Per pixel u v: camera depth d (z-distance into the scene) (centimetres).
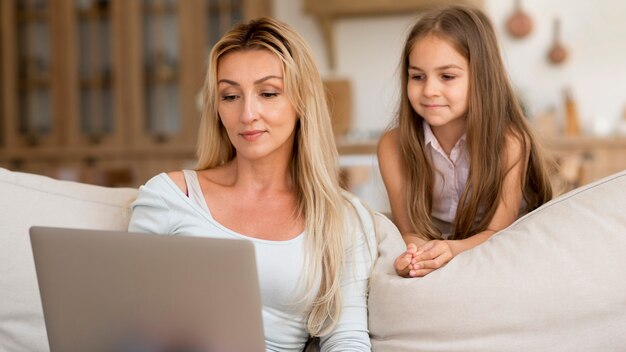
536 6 513
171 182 147
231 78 139
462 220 178
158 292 117
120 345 122
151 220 144
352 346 138
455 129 180
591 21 507
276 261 139
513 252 134
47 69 532
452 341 132
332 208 144
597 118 510
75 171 343
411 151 183
